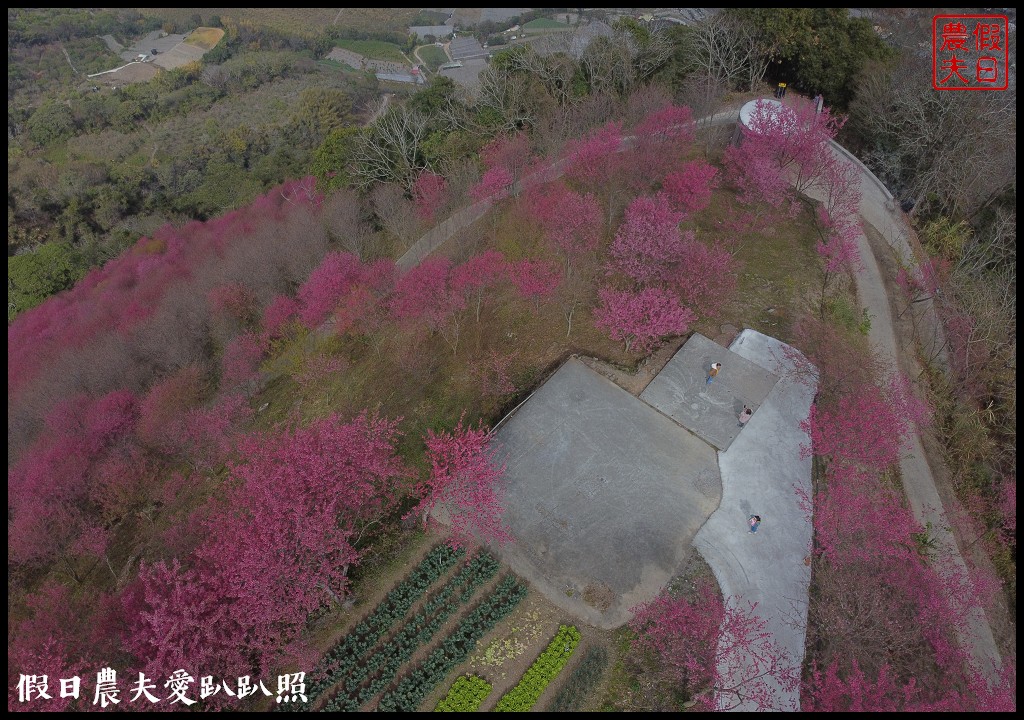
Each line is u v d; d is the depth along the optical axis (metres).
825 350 26.25
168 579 17.67
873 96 38.19
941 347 27.72
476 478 21.47
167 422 28.00
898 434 23.02
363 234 37.69
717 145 39.00
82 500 25.67
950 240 32.06
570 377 26.12
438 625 19.44
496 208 36.59
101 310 37.94
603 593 19.95
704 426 24.31
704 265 27.95
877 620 18.61
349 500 19.64
